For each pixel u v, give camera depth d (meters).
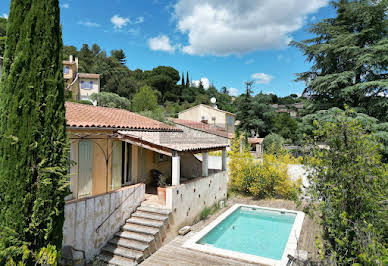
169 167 17.48
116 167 11.75
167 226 9.76
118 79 52.84
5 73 4.91
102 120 11.37
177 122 21.52
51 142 5.21
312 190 5.79
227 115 40.03
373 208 4.89
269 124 47.59
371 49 18.73
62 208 5.40
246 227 13.16
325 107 22.33
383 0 18.77
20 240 4.66
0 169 4.70
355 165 4.97
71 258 6.57
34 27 5.11
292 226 12.25
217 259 8.45
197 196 12.77
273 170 17.25
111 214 8.75
